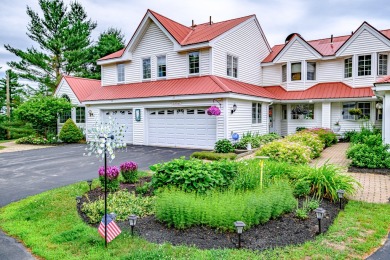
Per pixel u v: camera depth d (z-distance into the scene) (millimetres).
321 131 15398
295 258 3762
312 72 19625
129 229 4777
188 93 14773
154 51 18047
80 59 31906
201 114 15148
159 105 16312
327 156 12188
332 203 6012
